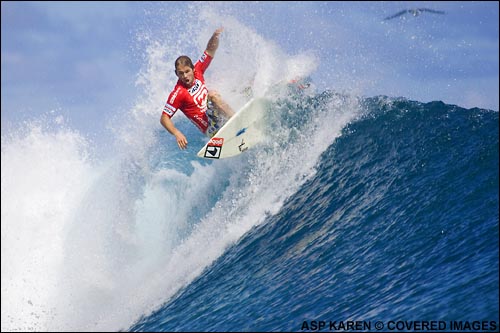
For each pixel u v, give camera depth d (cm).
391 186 3288
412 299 2442
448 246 2688
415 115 3666
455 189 3011
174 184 4003
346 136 3766
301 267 3062
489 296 2248
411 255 2756
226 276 3306
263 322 2731
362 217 3188
